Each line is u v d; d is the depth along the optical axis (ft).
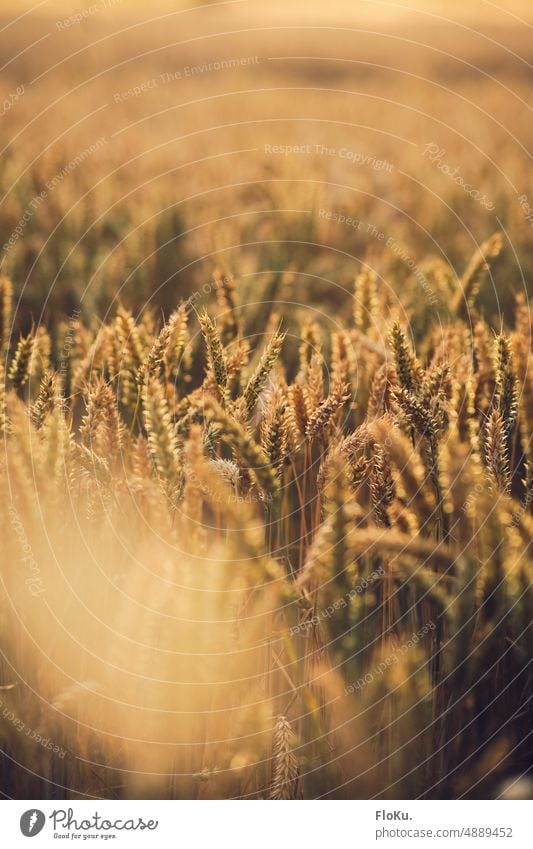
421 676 4.50
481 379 5.05
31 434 4.41
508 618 4.52
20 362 4.95
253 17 27.35
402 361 4.82
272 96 16.62
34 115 13.25
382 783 4.56
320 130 14.12
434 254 9.39
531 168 11.17
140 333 5.07
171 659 4.28
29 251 8.11
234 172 10.55
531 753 4.69
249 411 4.79
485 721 4.67
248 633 4.41
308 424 4.72
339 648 4.42
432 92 18.12
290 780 4.47
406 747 4.53
